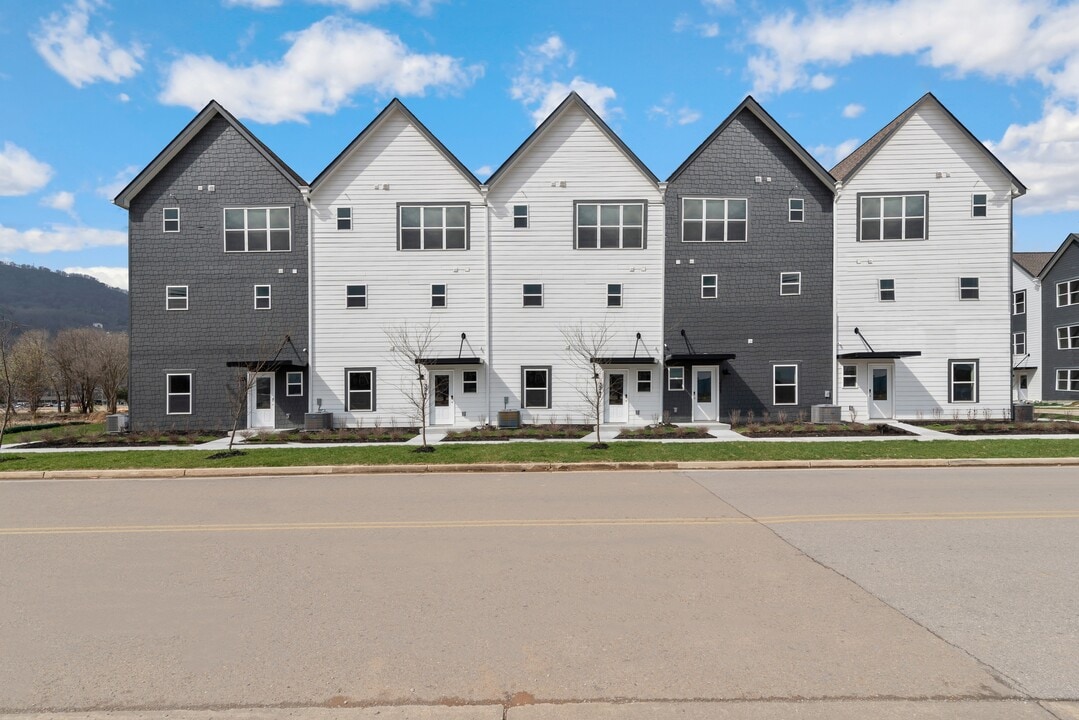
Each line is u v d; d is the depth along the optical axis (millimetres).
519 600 5254
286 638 4539
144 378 22500
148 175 22516
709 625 4691
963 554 6535
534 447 16141
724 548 6820
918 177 22734
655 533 7531
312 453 15367
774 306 22719
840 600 5199
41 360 36375
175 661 4207
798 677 3896
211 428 22391
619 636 4512
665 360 22438
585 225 22766
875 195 22781
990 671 3973
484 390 22594
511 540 7258
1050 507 8961
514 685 3826
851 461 13672
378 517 8656
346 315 22672
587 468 13516
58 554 6805
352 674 4000
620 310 22719
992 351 22547
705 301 22719
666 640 4438
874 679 3867
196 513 9078
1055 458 13773
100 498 10500
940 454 14406
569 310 22719
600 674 3957
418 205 22766
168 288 22594
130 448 17281
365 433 20219
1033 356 40938
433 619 4863
